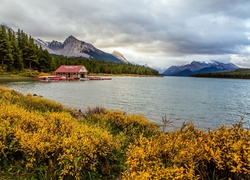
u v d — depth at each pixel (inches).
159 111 1017.5
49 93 1601.9
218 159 137.6
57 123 325.7
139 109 1057.5
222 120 876.0
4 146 230.7
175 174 130.3
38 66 4089.6
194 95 1894.7
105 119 464.8
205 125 773.3
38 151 225.9
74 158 217.9
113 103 1229.7
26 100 654.5
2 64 3341.5
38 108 585.9
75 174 215.3
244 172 127.6
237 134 158.9
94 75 5620.1
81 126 324.5
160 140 170.6
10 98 628.1
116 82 3356.3
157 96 1688.0
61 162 214.8
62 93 1631.4
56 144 235.3
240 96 1943.9
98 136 276.5
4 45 3329.2
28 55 3897.6
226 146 143.6
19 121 289.4
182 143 159.8
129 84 3016.7
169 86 3080.7
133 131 409.7
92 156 228.8
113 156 261.7
